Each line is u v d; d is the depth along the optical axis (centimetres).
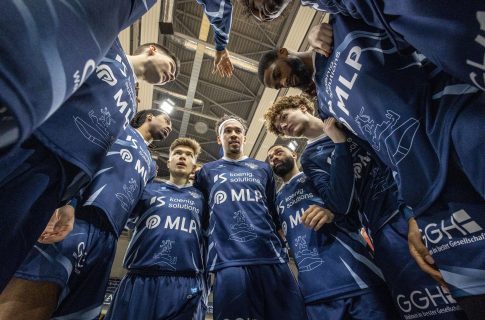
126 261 210
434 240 94
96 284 157
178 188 249
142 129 266
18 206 63
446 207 89
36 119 44
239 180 225
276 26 580
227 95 775
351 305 159
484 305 80
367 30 110
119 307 184
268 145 861
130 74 142
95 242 163
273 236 200
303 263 186
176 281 195
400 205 160
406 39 84
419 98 97
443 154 86
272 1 146
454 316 128
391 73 102
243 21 586
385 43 106
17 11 38
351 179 167
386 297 160
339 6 112
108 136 113
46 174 76
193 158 288
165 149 971
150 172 234
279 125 247
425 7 71
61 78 48
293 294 179
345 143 173
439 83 94
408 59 101
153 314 179
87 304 150
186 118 828
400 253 154
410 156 99
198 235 222
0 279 59
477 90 79
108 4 59
